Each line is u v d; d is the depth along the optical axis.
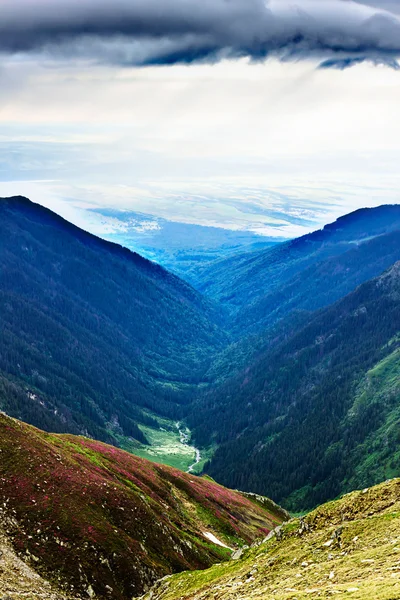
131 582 84.44
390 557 50.53
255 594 54.34
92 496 98.06
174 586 76.19
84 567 81.44
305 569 56.41
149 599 77.75
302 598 44.91
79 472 104.06
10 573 71.94
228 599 57.97
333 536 61.56
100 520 92.75
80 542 85.19
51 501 91.19
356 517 64.62
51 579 77.12
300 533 68.00
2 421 107.50
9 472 93.94
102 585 80.75
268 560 65.38
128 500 102.88
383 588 40.84
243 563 71.06
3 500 87.00
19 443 103.12
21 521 84.69
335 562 54.44
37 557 79.56
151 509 109.38
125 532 94.69
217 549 117.81
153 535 99.69
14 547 79.19
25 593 68.06
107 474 115.88
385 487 67.31
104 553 85.62
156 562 93.19
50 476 97.62
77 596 76.06
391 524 58.53
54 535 84.44
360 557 53.12
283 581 55.16
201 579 73.19
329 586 46.69
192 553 106.75
